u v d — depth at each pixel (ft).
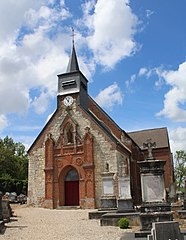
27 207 105.19
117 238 42.45
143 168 46.78
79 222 62.59
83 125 107.04
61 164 106.22
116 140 104.53
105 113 123.44
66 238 43.62
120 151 104.78
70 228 54.08
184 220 55.72
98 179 100.32
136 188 115.14
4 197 107.96
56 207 102.68
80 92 112.27
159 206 44.57
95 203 98.43
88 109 119.44
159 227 31.50
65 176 107.14
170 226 31.76
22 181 165.58
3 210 64.54
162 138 162.61
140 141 166.30
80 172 102.94
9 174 194.80
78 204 102.89
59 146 108.17
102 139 103.14
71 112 110.11
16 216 75.36
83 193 100.53
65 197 104.99
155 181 45.91
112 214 58.08
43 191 106.01
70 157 105.50
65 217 72.95
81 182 101.86
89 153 102.94
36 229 53.36
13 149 244.83
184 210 61.00
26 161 226.38
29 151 111.65
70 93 112.16
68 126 109.29
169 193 103.04
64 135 108.78
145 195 45.75
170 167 153.28
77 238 43.32
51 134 110.32
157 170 46.14
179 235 31.71
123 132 119.85
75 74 114.62
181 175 195.62
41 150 110.42
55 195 103.96
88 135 104.73
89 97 128.16
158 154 156.25
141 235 40.52
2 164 199.31
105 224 56.85
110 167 99.81
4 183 159.63
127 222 52.85
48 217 73.46
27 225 58.80
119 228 52.90
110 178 77.05
